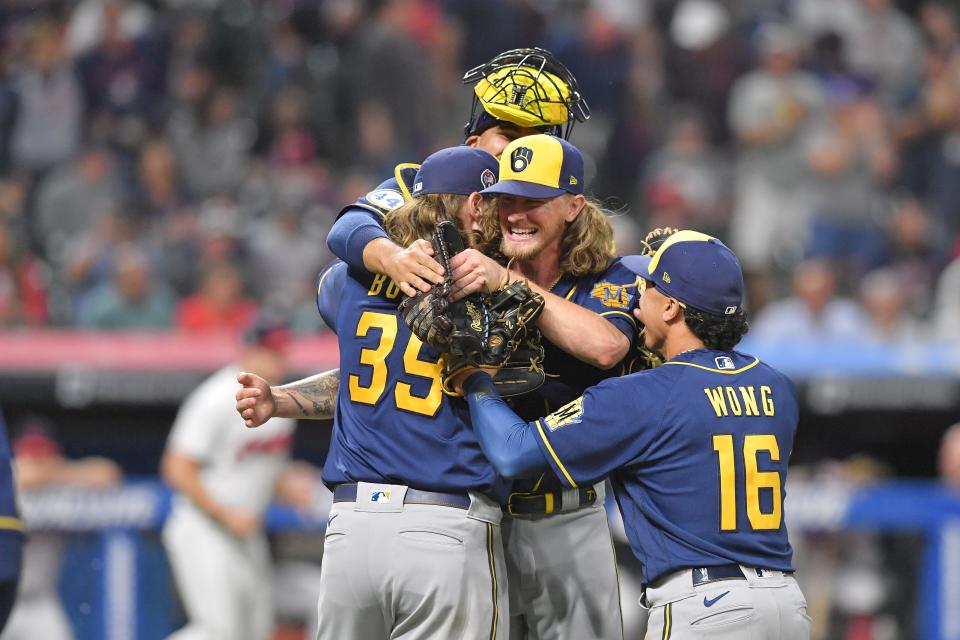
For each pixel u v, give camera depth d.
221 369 32.31
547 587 16.56
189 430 27.55
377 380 15.27
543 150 15.10
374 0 47.88
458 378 14.96
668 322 15.72
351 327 15.66
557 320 14.91
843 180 41.78
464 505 15.05
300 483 29.16
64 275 38.41
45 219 41.00
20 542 15.48
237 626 27.62
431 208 15.34
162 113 44.38
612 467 14.99
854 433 34.00
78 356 32.03
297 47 46.56
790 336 35.47
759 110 42.59
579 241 15.61
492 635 15.15
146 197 41.88
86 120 44.25
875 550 28.69
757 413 15.36
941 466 34.09
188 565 27.38
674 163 43.41
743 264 41.09
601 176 45.06
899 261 41.78
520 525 16.45
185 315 36.31
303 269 38.97
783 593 15.17
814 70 48.06
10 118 43.88
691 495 15.05
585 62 45.94
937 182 45.22
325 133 44.47
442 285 14.36
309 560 28.92
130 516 27.98
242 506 27.66
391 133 44.12
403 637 15.18
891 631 28.55
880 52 49.88
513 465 14.51
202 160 43.06
